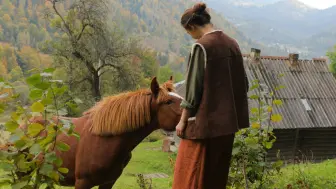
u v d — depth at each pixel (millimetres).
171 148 22547
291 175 6691
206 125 2471
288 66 22156
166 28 115562
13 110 2756
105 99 3594
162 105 3357
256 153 3820
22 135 2680
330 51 41094
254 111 4039
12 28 69000
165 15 128750
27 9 79625
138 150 23703
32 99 2639
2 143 2801
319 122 19625
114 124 3389
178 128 2639
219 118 2473
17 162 2588
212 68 2459
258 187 3975
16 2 80312
